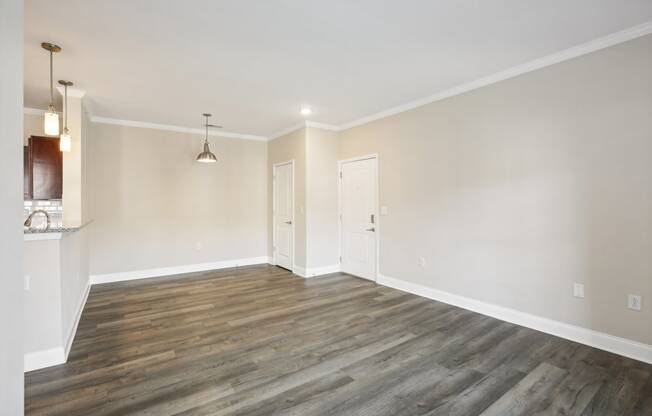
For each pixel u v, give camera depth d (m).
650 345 2.39
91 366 2.36
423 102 4.00
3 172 1.10
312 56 2.88
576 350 2.61
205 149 4.86
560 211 2.84
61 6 2.11
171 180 5.30
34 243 2.31
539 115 2.96
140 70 3.14
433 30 2.46
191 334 2.92
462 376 2.24
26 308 2.29
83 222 3.65
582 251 2.72
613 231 2.56
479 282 3.46
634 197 2.46
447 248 3.76
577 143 2.73
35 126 4.28
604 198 2.60
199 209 5.55
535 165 3.00
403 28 2.43
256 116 4.78
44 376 2.21
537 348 2.65
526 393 2.05
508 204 3.20
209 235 5.65
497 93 3.27
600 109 2.61
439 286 3.86
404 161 4.27
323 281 4.84
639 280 2.44
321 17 2.28
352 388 2.10
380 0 2.09
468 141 3.53
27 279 2.29
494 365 2.38
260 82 3.46
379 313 3.47
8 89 1.15
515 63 3.04
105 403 1.92
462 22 2.35
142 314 3.43
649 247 2.40
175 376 2.22
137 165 5.02
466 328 3.06
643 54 2.40
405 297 4.03
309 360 2.46
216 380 2.18
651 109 2.38
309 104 4.22
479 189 3.43
